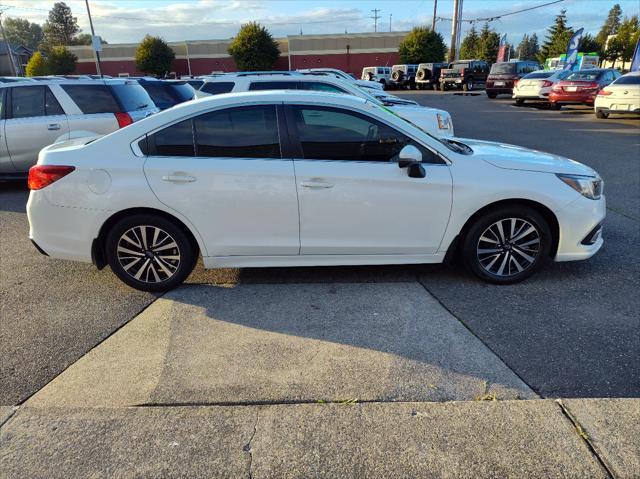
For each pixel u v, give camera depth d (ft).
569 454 7.34
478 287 13.44
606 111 53.11
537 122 52.65
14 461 7.38
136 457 7.44
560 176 12.98
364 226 12.84
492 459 7.28
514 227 13.17
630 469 7.06
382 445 7.57
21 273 15.19
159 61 190.49
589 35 217.15
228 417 8.21
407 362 9.89
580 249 13.37
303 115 12.68
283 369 9.71
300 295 13.14
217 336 11.07
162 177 12.45
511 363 9.82
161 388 9.17
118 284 14.19
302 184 12.47
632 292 12.98
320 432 7.86
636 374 9.42
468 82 120.47
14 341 11.07
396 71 142.10
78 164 12.53
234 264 13.17
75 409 8.47
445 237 13.07
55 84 25.59
